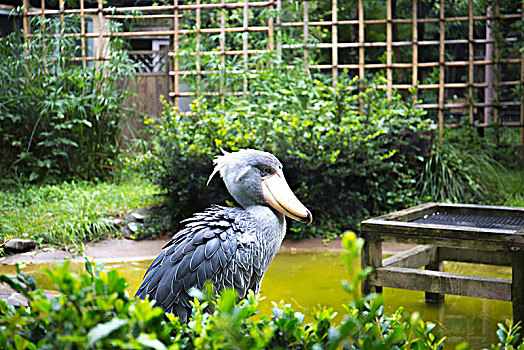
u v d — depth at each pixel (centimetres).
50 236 595
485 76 941
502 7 891
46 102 771
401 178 711
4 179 782
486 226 385
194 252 283
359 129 664
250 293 189
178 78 835
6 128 809
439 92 848
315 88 744
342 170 658
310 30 1010
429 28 1174
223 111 704
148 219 674
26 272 501
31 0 958
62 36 815
